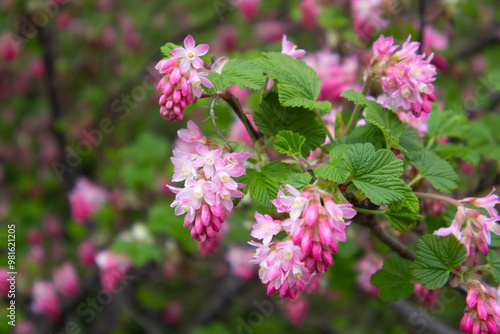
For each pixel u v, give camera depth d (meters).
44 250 0.93
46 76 0.92
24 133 1.16
